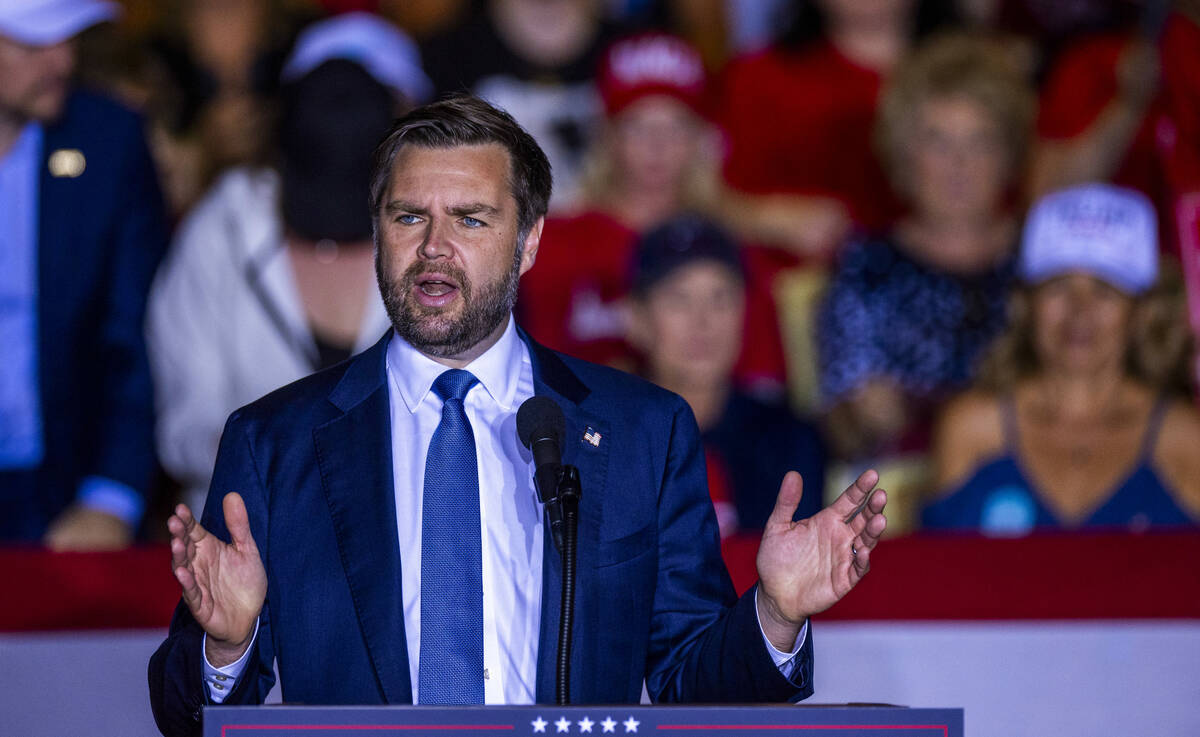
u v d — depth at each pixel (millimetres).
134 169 15055
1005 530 14789
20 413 14367
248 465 6793
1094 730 10211
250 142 16188
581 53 18219
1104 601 10391
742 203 18094
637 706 5160
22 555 10586
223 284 15203
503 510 6715
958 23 18734
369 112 15594
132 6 17219
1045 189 18047
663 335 15531
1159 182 17812
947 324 16812
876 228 17875
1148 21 18375
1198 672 10211
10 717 10109
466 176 6617
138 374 14906
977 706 10289
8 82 14328
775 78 18359
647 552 6863
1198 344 15180
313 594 6559
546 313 17047
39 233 14508
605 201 17625
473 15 18266
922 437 16672
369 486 6648
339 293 15320
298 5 17750
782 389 16594
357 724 5086
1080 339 15047
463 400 6855
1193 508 14781
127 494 14609
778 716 5191
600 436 6945
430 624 6445
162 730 6477
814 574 6168
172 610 10484
